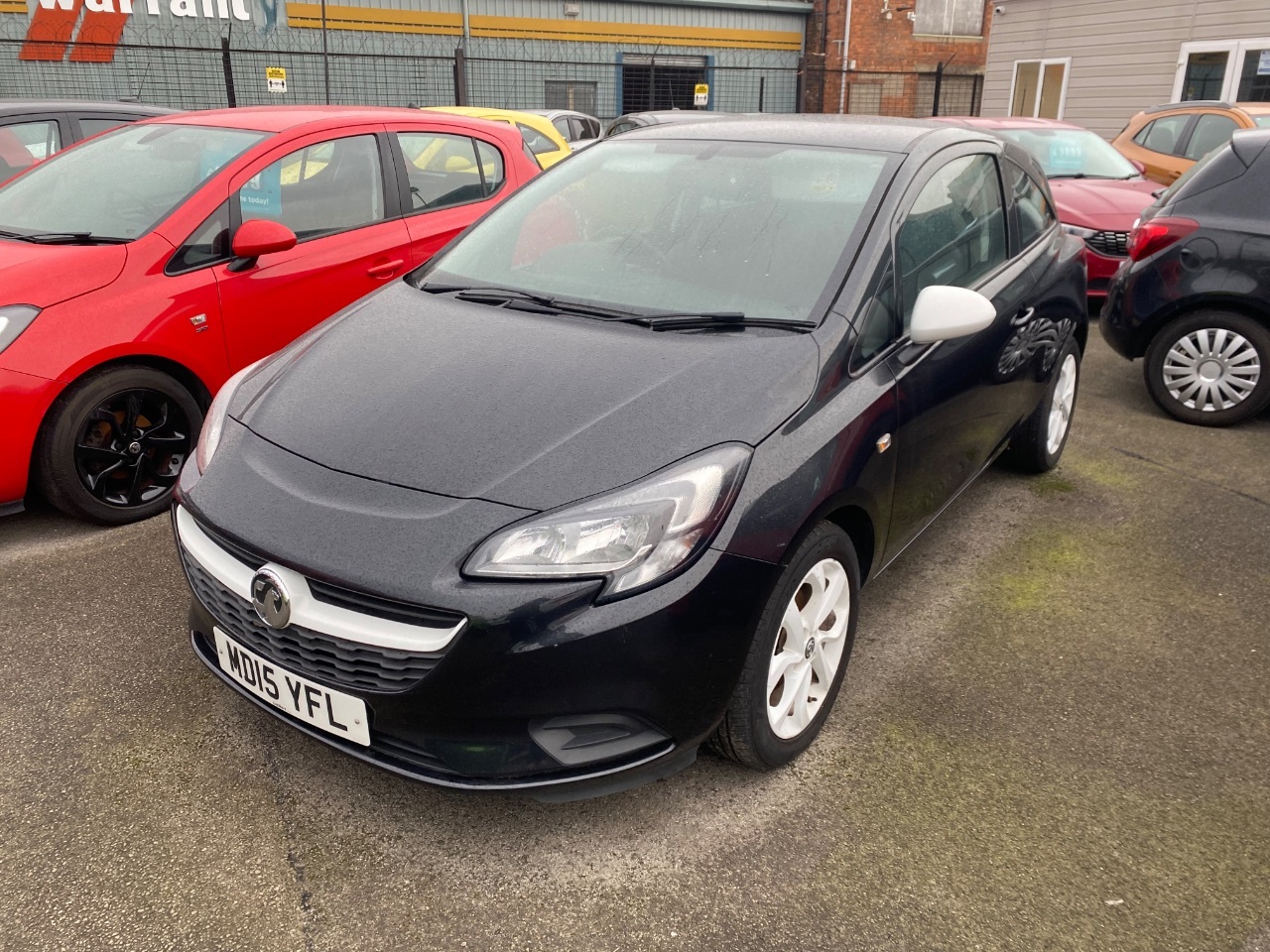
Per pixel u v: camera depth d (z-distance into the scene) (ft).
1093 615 10.68
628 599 6.41
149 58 56.75
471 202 15.92
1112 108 50.47
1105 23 49.85
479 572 6.30
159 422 12.28
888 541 8.96
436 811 7.63
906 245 9.14
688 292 8.76
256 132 13.73
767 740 7.63
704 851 7.29
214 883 6.90
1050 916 6.76
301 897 6.81
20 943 6.35
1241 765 8.32
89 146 14.44
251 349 12.93
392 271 14.42
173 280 12.10
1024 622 10.53
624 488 6.60
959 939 6.56
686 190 9.89
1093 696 9.24
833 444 7.49
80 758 8.07
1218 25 45.32
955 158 10.62
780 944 6.50
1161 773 8.21
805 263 8.73
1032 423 13.53
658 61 72.28
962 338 9.78
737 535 6.73
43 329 10.97
